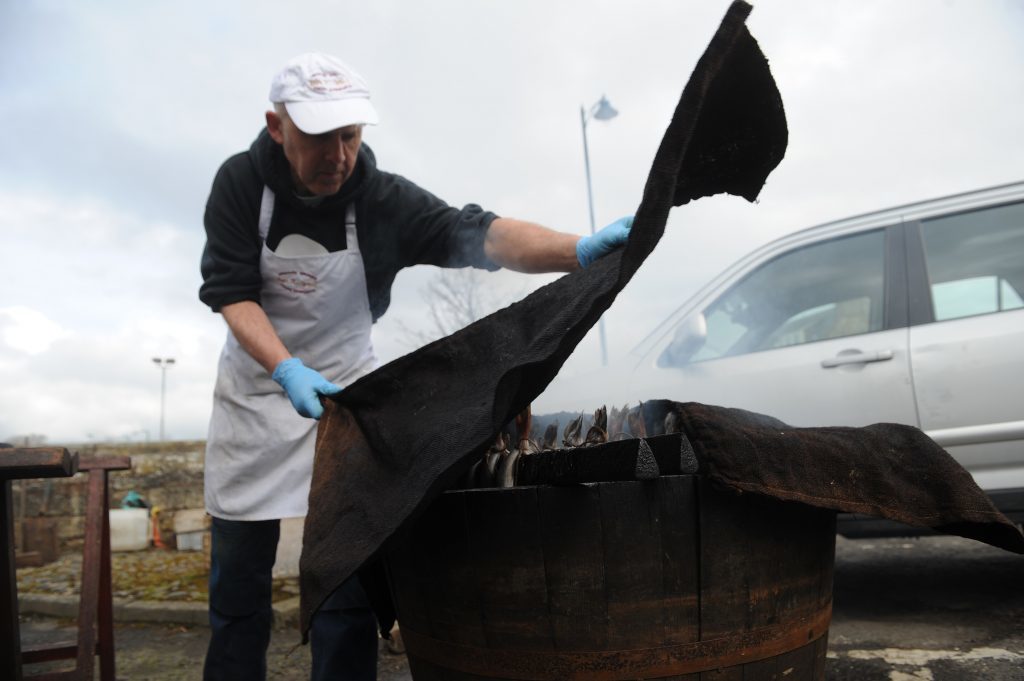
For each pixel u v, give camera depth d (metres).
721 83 1.29
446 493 1.40
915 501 1.42
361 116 1.87
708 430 1.32
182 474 7.96
